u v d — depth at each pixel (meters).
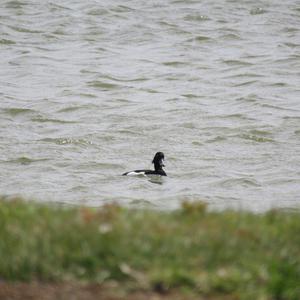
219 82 80.50
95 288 18.05
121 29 101.44
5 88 76.25
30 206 21.73
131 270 18.41
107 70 84.31
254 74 83.06
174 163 55.72
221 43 96.88
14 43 94.44
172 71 84.38
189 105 71.38
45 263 18.52
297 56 90.62
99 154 57.72
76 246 19.02
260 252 19.52
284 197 47.28
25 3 110.38
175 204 43.75
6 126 64.25
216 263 18.89
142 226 20.02
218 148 59.53
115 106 71.00
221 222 20.84
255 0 114.88
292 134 62.97
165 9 110.50
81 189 48.78
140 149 59.16
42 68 84.31
